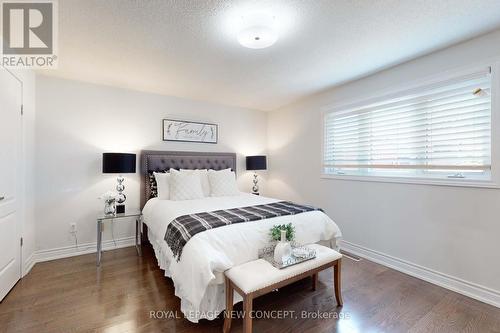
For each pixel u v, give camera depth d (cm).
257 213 218
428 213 232
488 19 174
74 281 223
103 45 210
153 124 349
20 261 226
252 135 452
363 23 179
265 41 184
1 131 190
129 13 166
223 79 296
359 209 297
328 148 345
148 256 285
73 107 291
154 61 243
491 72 191
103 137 311
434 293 207
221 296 168
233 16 170
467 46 205
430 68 229
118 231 319
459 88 212
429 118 234
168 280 226
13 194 211
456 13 167
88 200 300
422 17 172
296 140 399
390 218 263
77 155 293
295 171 402
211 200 296
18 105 221
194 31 189
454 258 213
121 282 221
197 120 389
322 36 197
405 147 254
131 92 331
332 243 244
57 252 281
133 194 330
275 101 399
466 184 205
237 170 434
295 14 168
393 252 260
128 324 163
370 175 288
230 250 171
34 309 179
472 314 178
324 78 294
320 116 353
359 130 301
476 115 204
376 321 169
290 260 172
